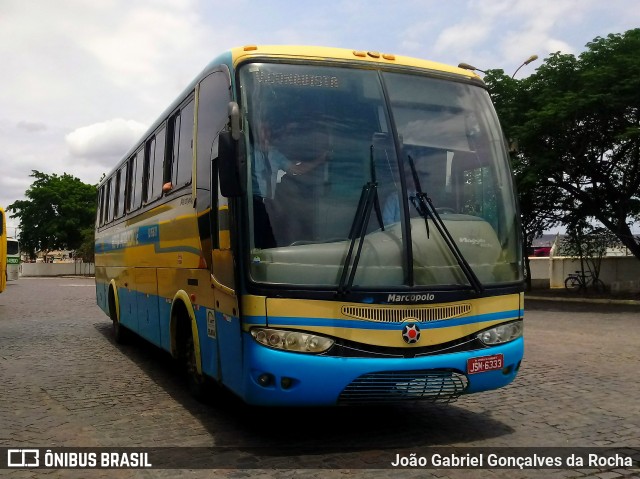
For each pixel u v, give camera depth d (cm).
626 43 2005
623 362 958
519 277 571
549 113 1939
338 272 500
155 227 839
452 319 520
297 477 466
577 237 2488
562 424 611
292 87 542
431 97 581
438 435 574
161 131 830
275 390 484
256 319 488
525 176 2075
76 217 6275
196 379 693
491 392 748
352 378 487
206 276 610
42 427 602
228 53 580
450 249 532
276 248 498
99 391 766
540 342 1183
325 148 529
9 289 3338
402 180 535
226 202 545
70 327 1477
